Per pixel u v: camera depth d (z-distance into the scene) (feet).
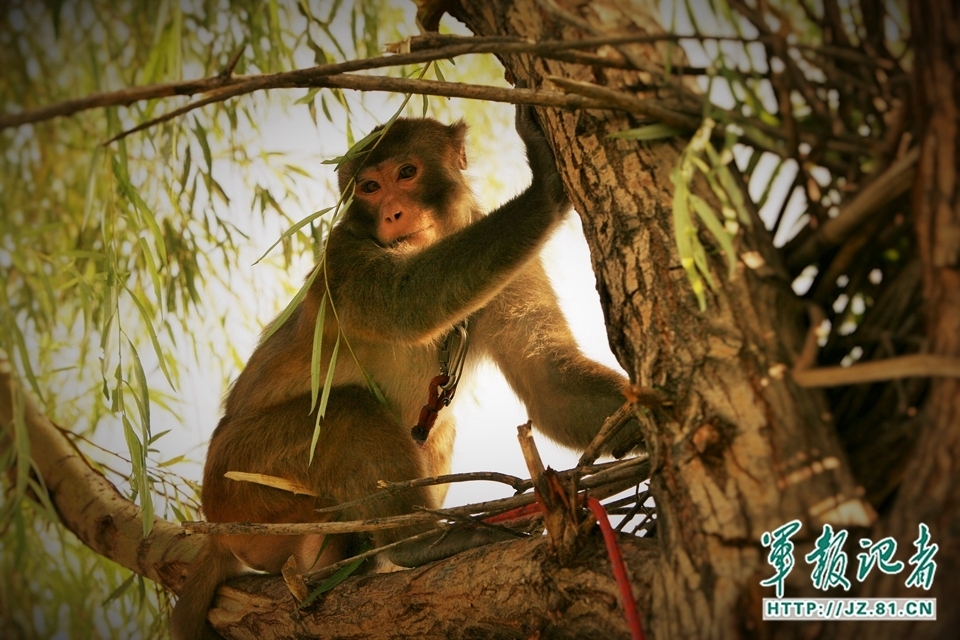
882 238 7.61
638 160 9.19
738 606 7.46
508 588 9.77
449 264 13.82
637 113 8.66
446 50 8.88
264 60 15.90
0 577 14.32
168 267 15.17
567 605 9.14
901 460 7.57
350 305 14.76
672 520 8.16
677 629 7.81
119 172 12.16
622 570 8.43
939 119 6.95
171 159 15.60
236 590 13.88
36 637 14.62
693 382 8.18
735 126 8.08
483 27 11.43
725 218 8.39
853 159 7.81
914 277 7.44
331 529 10.72
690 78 9.20
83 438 16.15
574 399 15.16
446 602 10.44
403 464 13.89
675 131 8.86
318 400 14.52
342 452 14.01
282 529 10.78
